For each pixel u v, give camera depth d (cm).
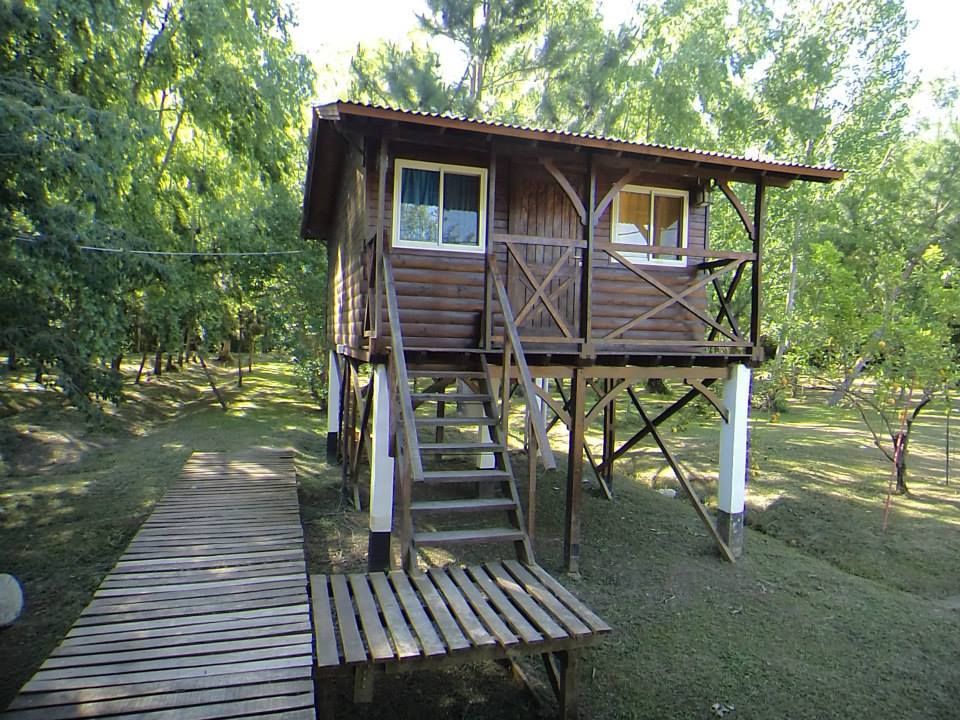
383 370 716
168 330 1686
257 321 2620
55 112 699
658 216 912
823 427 1831
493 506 621
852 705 509
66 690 365
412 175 788
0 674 507
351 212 933
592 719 491
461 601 508
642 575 758
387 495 725
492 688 545
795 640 610
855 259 1906
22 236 698
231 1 1493
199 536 657
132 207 1348
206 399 2153
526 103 2191
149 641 428
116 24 1059
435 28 1873
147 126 1088
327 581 552
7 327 718
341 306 1081
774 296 1602
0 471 1190
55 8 818
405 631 455
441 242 801
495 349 767
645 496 1109
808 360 1226
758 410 2108
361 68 1947
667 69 1856
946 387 1114
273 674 388
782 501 1060
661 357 791
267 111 1566
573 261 872
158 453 1313
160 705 353
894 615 668
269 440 1465
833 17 1544
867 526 943
